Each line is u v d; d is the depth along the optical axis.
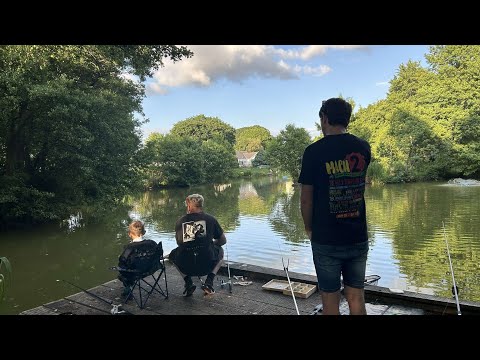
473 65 30.67
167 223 14.59
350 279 2.26
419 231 10.94
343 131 2.17
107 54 11.36
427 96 31.66
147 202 23.64
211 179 45.06
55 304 3.53
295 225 12.96
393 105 39.22
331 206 2.12
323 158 2.12
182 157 37.34
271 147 36.69
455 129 29.97
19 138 13.60
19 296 6.39
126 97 16.67
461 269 7.23
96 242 11.59
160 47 10.83
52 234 12.98
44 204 13.55
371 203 17.73
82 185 14.77
